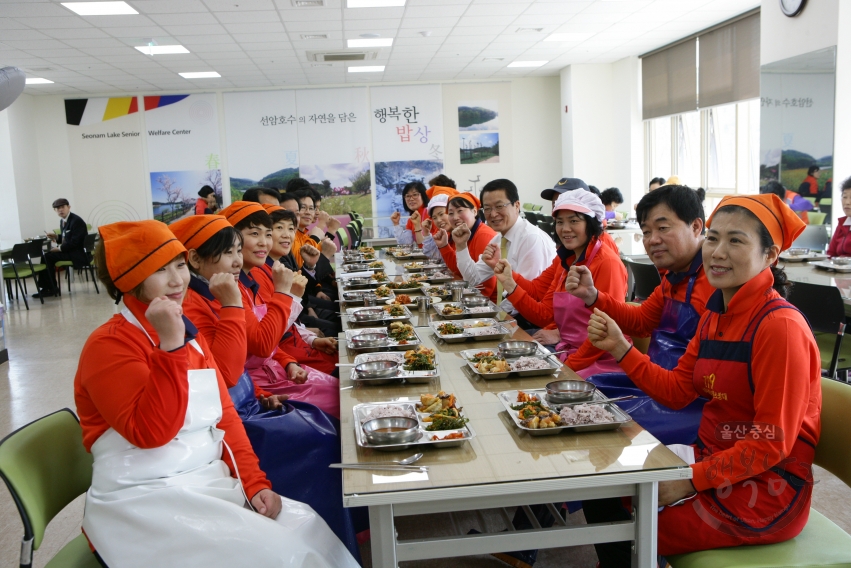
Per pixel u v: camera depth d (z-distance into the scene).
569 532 1.40
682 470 1.34
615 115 11.63
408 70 11.27
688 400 1.77
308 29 8.16
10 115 10.98
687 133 10.22
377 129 12.49
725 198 1.58
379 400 1.80
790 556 1.42
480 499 1.33
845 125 5.37
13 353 5.83
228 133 12.30
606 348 1.82
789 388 1.42
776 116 6.02
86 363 1.45
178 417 1.42
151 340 1.51
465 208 4.15
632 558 1.43
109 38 8.10
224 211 2.67
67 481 1.65
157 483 1.44
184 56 9.34
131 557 1.39
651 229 2.06
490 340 2.46
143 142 12.17
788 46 5.81
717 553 1.45
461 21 8.16
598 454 1.41
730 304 1.55
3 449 1.49
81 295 9.02
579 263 2.61
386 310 2.96
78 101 11.98
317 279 5.15
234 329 1.89
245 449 1.66
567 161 12.10
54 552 2.45
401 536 2.39
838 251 4.71
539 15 8.05
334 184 12.52
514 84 12.66
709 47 9.04
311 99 12.34
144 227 1.50
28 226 11.50
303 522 1.53
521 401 1.69
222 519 1.42
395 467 1.37
